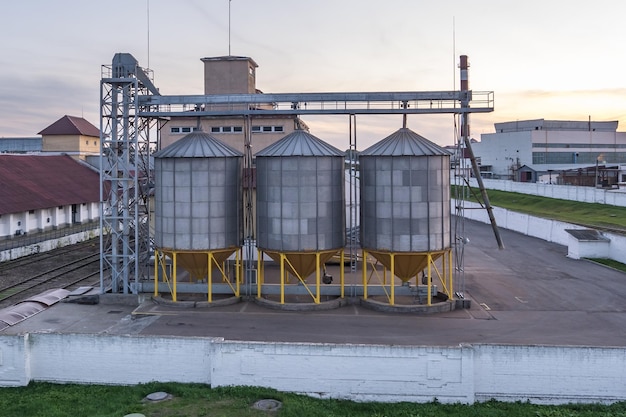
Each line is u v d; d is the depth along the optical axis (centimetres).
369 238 2505
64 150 6700
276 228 2484
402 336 2105
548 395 1584
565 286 2958
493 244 4472
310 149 2473
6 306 2625
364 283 2584
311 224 2462
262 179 2528
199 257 2548
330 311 2483
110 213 2761
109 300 2655
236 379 1630
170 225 2530
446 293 2606
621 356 1563
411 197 2416
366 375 1594
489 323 2278
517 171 9712
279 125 3831
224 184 2548
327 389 1603
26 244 4034
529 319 2338
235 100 2680
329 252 2523
